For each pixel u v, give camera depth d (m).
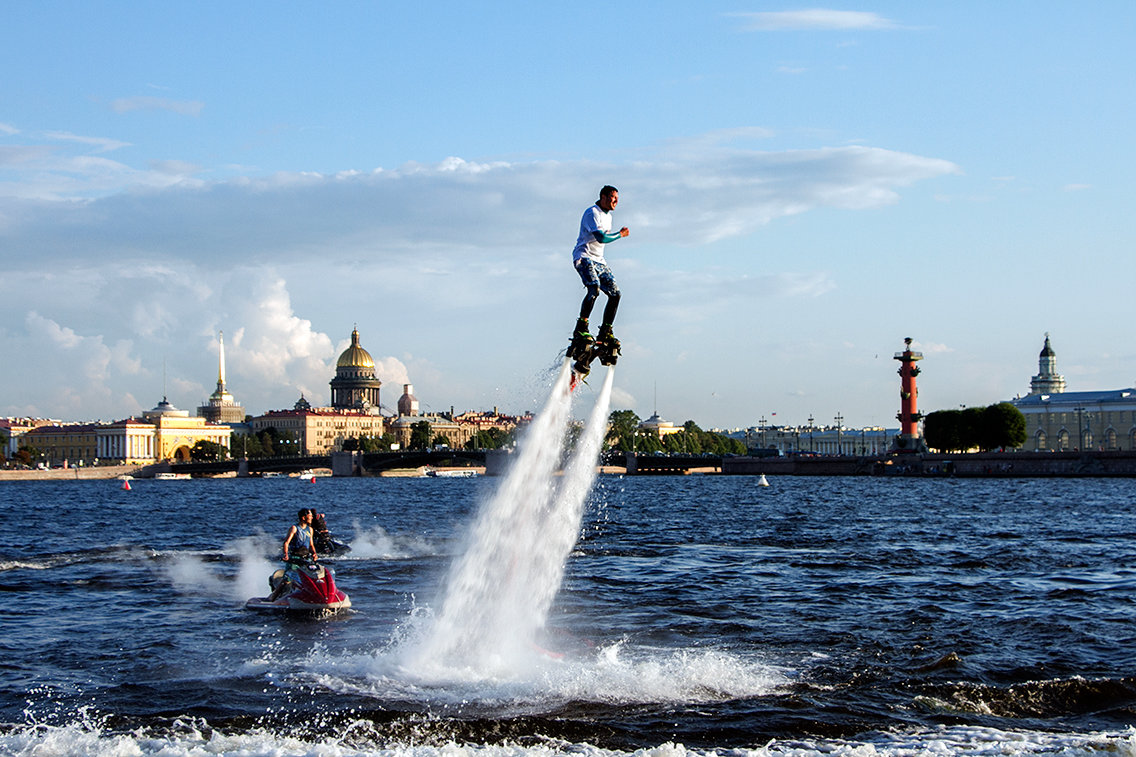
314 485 199.88
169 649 25.33
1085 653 24.66
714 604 32.59
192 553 50.34
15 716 19.38
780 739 17.86
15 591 36.22
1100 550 52.25
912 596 34.50
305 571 31.45
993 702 20.20
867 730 18.39
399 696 20.53
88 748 17.22
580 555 48.97
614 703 20.02
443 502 117.00
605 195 17.08
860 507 101.44
